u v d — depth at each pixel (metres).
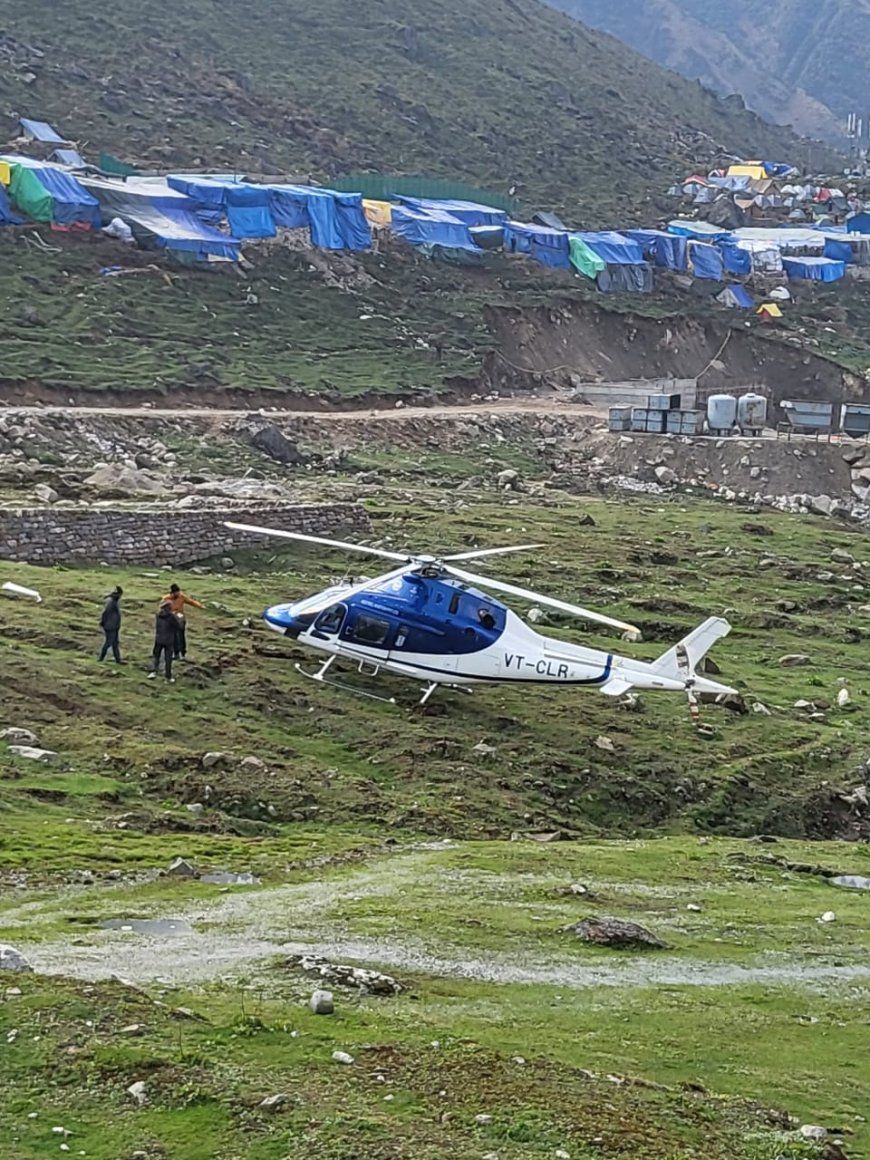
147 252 117.06
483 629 35.09
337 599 35.53
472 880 22.89
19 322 98.44
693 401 117.00
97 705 30.61
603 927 19.53
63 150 139.38
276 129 177.12
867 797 36.22
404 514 63.81
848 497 95.56
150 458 77.56
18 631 34.88
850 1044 16.08
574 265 149.75
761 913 22.86
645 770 34.19
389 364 112.25
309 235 130.88
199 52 191.62
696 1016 16.45
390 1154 11.25
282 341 110.56
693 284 155.75
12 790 24.75
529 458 95.81
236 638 37.97
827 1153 12.54
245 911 19.39
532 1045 14.41
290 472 80.06
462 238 144.50
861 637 55.03
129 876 20.83
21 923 17.75
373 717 33.75
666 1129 12.44
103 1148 11.09
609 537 66.44
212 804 26.55
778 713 41.75
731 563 64.69
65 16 185.00
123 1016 13.32
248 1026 13.49
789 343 141.50
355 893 21.20
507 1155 11.48
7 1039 12.61
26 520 43.81
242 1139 11.34
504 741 33.94
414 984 16.33
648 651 47.34
